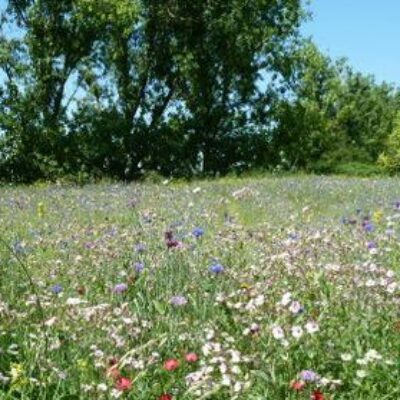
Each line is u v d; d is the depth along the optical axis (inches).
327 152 3046.3
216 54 1807.3
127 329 227.9
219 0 1755.7
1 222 552.1
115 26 1737.2
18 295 281.6
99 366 200.5
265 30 1812.3
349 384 202.4
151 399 191.5
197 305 262.7
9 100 1675.7
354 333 228.2
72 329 228.2
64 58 1750.7
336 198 820.6
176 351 218.2
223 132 1894.7
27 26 1724.9
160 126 1802.4
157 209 624.4
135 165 1784.0
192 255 340.2
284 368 207.3
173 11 1739.7
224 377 191.6
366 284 263.4
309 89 1959.9
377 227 454.0
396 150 3056.1
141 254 343.0
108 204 711.1
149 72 1792.6
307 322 228.2
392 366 207.8
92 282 312.5
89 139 1710.1
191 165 1847.9
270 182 1086.4
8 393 179.9
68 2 1726.1
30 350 207.0
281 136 1931.6
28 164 1675.7
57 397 186.5
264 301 248.8
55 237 449.1
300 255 337.1
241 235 408.5
